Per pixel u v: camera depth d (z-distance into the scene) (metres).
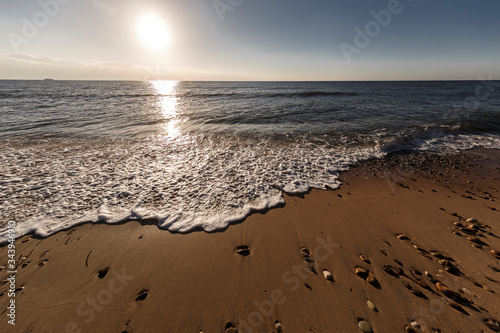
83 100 22.28
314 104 18.89
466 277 2.69
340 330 2.15
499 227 3.64
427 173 5.96
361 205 4.36
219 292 2.51
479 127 10.89
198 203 4.30
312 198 4.59
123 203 4.23
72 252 3.07
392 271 2.78
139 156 6.76
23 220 3.68
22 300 2.40
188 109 16.44
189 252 3.11
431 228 3.64
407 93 32.50
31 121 11.55
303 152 7.42
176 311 2.30
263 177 5.47
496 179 5.61
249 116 13.59
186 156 6.84
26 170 5.57
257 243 3.30
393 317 2.25
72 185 4.86
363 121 12.15
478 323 2.16
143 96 27.98
